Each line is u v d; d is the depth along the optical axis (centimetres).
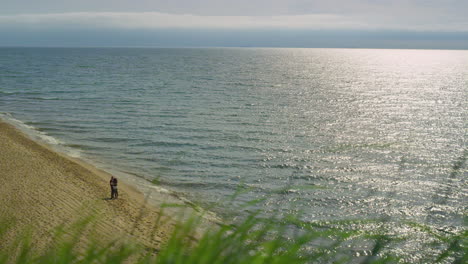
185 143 3888
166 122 4922
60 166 2859
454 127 4959
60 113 5409
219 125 4822
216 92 8225
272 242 197
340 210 2288
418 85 10869
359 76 13788
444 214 2242
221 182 2738
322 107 6575
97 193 2320
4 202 2042
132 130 4419
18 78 10425
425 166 3216
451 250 217
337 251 231
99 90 8144
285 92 8562
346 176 2981
